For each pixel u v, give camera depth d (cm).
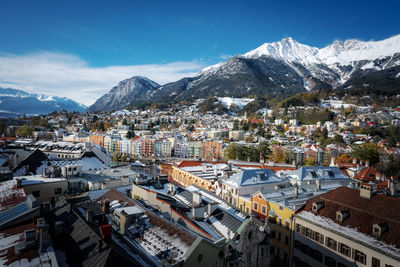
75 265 2434
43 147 13888
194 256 2733
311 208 5450
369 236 4259
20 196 4056
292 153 19675
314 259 5000
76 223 3084
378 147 19562
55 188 5275
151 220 3459
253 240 3575
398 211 4359
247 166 12144
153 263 2642
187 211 4212
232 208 4731
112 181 6147
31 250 2533
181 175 11262
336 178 8731
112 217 3650
